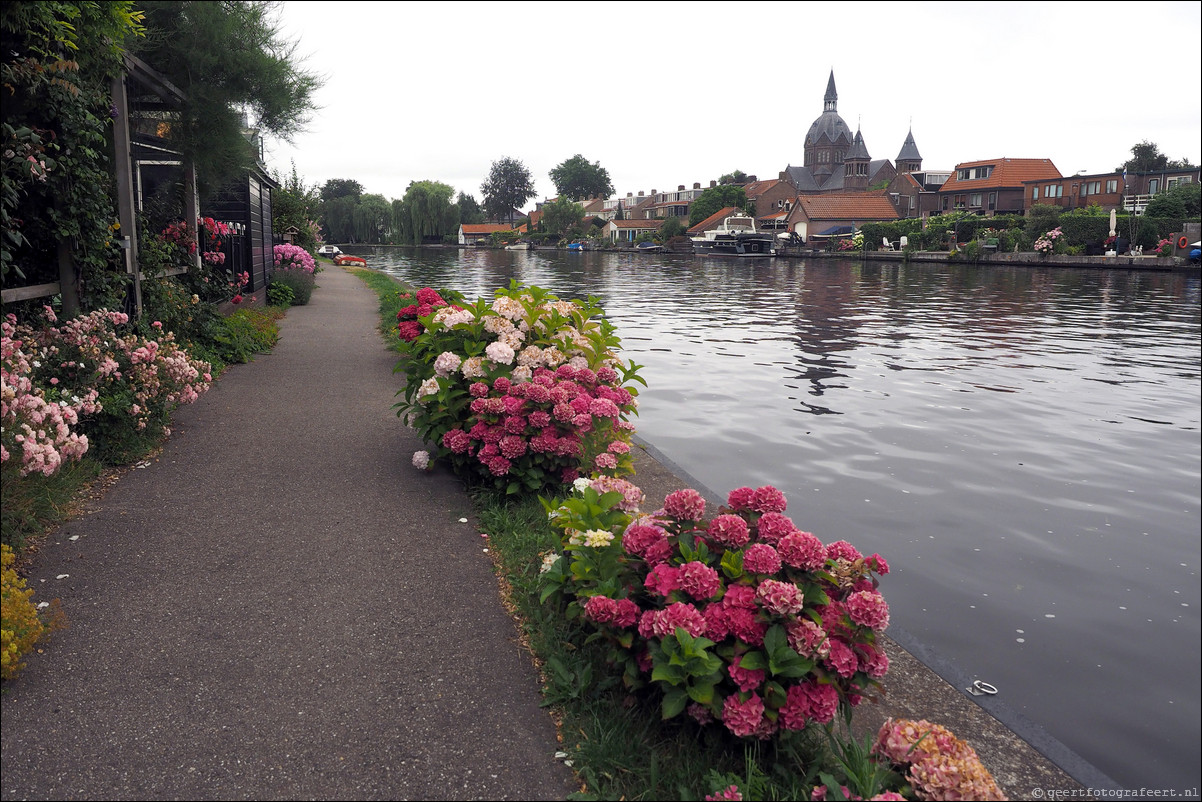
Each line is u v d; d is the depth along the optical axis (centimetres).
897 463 839
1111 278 4159
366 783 290
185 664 357
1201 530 663
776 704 291
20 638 340
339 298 2225
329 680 349
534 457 555
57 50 640
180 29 990
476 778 295
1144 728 388
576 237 12700
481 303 667
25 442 436
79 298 714
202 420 764
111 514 520
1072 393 1229
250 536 495
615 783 292
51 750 300
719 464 824
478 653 375
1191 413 1095
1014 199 8419
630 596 343
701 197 11294
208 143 1095
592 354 629
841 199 9256
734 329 2070
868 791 275
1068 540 636
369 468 636
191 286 1239
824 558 311
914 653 418
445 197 13012
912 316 2416
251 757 301
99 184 730
